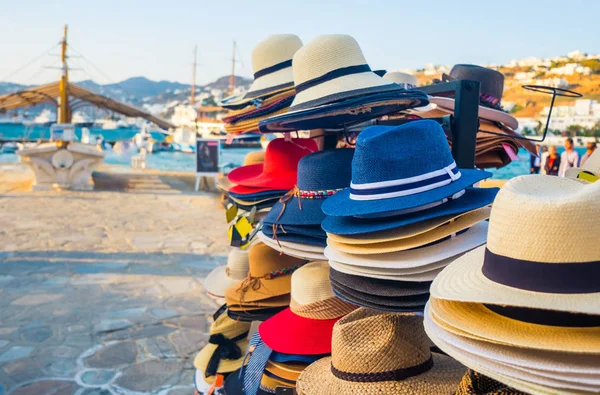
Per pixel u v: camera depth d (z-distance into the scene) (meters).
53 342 4.82
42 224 10.48
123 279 6.88
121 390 4.00
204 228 10.66
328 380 1.89
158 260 7.93
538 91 2.29
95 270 7.29
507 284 1.17
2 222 10.52
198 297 6.19
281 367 2.27
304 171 2.22
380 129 1.74
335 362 1.84
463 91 2.11
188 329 5.19
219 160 16.73
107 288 6.47
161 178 20.12
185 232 10.19
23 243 8.78
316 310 2.27
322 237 2.10
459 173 1.69
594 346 1.04
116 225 10.66
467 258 1.45
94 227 10.38
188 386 4.07
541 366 1.07
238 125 3.11
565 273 1.11
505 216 1.19
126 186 17.31
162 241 9.30
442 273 1.41
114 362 4.45
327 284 2.28
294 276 2.40
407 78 3.07
